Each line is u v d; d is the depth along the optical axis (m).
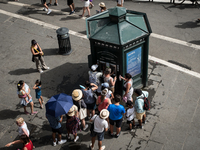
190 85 9.73
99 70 9.29
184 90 9.53
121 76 8.73
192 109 8.77
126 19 8.38
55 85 10.07
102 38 8.20
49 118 7.00
